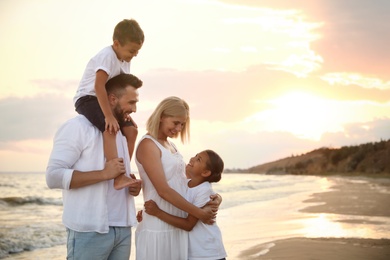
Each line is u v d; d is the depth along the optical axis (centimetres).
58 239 997
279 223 1107
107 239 362
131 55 414
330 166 9325
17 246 905
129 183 364
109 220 364
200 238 412
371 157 7506
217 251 415
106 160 367
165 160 399
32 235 1028
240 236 905
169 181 401
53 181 352
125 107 389
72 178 349
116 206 369
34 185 4119
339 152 9306
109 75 396
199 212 400
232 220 1205
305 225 1045
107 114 371
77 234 357
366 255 695
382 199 1781
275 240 840
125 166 381
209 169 421
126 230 376
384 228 966
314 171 9881
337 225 1026
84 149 363
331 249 739
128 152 389
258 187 3500
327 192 2456
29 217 1525
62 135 360
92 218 357
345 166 8306
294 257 685
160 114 403
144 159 397
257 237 887
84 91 393
